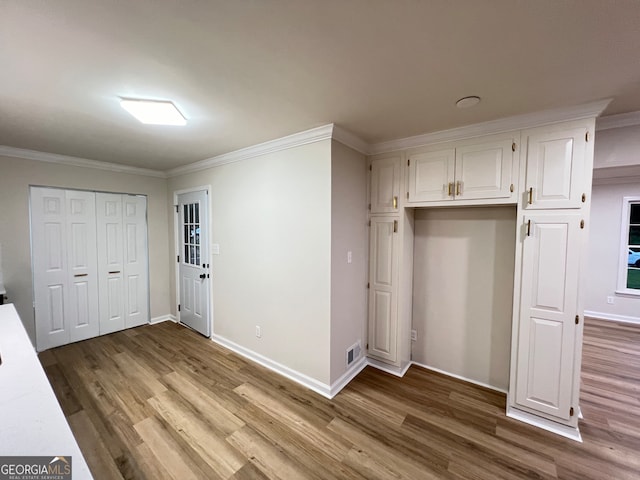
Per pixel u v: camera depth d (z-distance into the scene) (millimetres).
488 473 1663
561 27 1145
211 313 3588
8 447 829
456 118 2115
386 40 1245
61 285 3344
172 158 3369
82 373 2746
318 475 1642
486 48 1298
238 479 1610
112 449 1815
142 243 4043
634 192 4309
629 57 1344
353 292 2723
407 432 1989
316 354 2482
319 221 2414
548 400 2025
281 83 1623
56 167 3264
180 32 1189
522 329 2107
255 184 2922
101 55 1353
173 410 2201
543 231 2012
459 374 2738
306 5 1038
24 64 1416
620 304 4453
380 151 2770
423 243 2895
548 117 1965
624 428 2043
